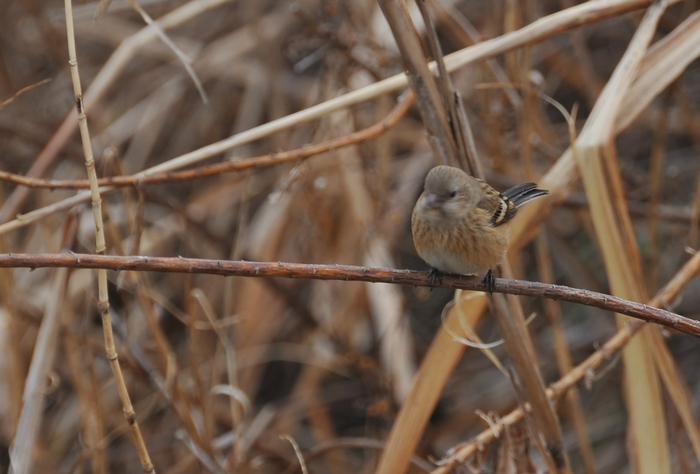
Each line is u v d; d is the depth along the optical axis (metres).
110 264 5.21
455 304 7.04
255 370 11.86
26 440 7.51
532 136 10.63
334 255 11.26
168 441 10.86
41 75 13.46
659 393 6.99
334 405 12.88
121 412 10.69
